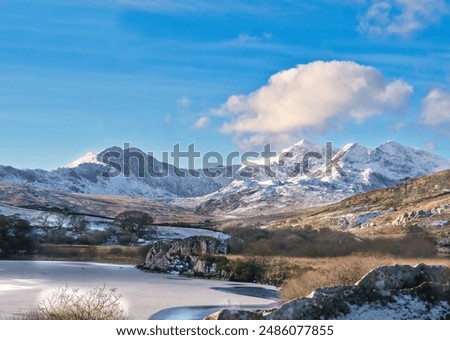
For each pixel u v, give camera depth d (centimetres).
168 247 12331
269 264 9738
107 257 14975
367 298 2130
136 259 14712
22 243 15288
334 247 11325
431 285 2183
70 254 15250
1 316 3962
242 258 10506
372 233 16925
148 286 7925
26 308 4638
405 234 14850
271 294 7200
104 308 2966
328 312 2070
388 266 2239
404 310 2106
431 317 2089
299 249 11406
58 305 3019
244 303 5972
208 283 8988
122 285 7919
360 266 5003
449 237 14025
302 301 2080
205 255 11200
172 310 5066
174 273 11188
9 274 9562
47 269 11025
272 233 12838
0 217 16012
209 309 5297
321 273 5172
